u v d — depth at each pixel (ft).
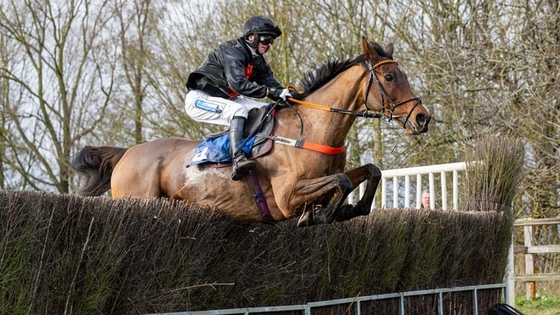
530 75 55.72
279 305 26.23
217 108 25.99
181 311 23.04
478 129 60.44
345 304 29.19
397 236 30.66
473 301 35.22
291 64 69.15
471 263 35.40
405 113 23.95
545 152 54.39
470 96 60.29
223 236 24.50
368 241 29.37
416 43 65.26
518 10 58.44
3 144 88.53
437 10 63.41
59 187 91.76
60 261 20.15
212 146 25.94
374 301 30.50
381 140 65.16
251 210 25.16
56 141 92.73
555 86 54.75
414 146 64.39
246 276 25.23
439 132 63.10
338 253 28.32
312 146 24.16
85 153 31.12
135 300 21.84
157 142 29.09
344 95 24.68
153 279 22.21
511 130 58.03
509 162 38.06
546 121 54.13
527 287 51.34
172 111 73.97
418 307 32.45
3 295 19.01
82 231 20.56
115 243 21.08
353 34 67.41
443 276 33.94
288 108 25.48
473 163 38.70
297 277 26.63
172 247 22.65
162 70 74.18
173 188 27.25
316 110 24.73
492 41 59.00
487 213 36.06
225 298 24.71
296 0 67.62
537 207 59.00
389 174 42.34
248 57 25.99
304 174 24.03
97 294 20.72
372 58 24.62
